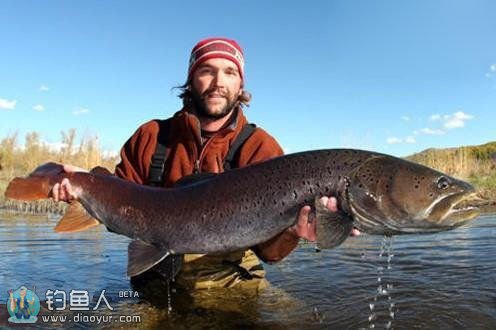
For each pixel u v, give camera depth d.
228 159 1.13
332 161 0.90
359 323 0.93
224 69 1.16
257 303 1.06
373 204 0.87
